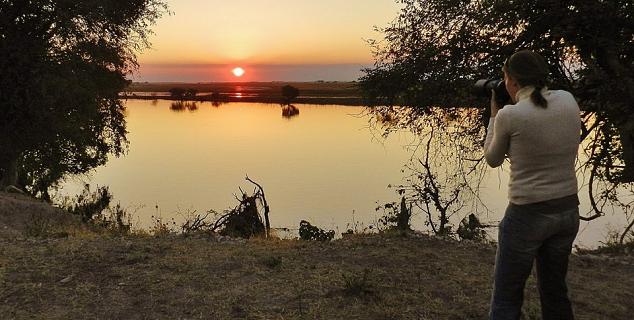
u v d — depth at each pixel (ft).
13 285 13.02
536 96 7.95
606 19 24.79
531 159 8.00
